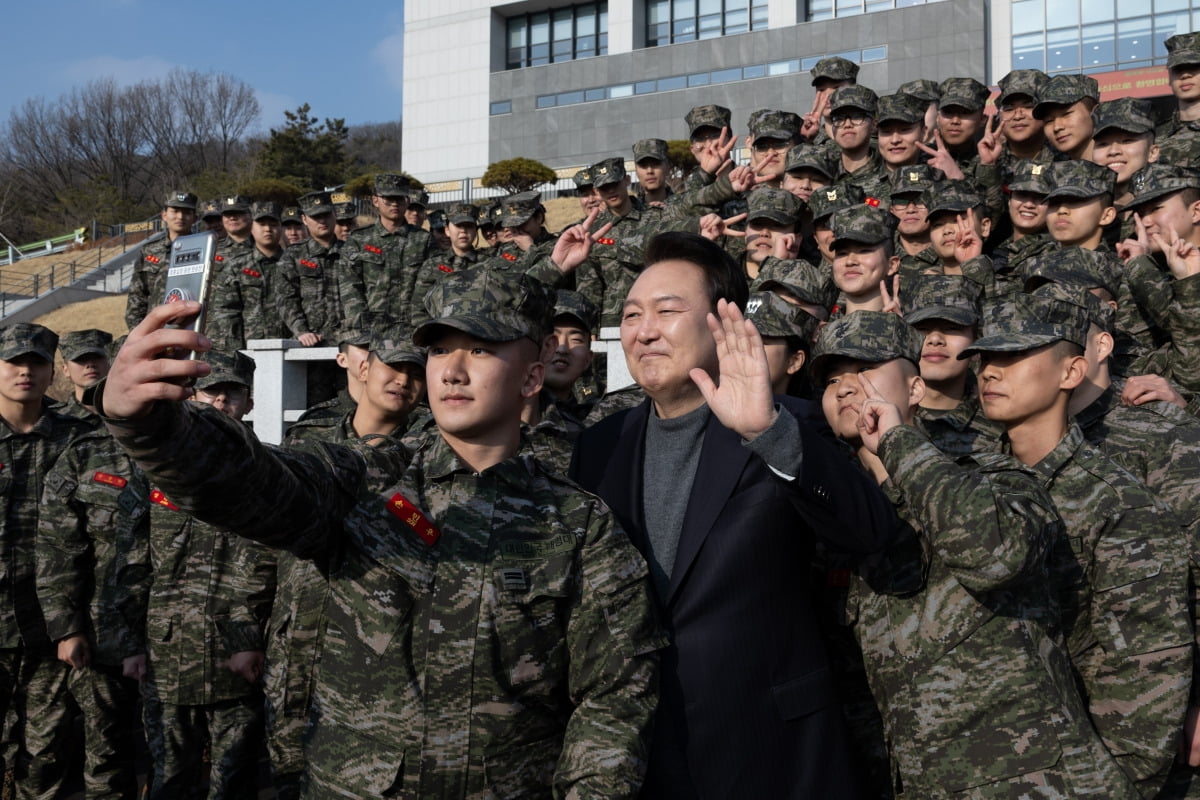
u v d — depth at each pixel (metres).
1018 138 6.65
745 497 2.69
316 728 2.36
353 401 4.93
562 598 2.34
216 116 74.56
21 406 5.34
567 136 40.72
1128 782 2.63
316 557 2.40
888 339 2.95
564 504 2.46
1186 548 2.91
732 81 37.66
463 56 42.91
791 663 2.67
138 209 62.56
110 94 72.38
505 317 2.43
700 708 2.57
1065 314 3.07
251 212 9.74
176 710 4.62
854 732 3.22
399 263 9.45
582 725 2.30
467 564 2.33
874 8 35.75
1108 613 2.89
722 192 5.91
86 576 5.04
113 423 1.91
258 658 4.23
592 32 41.06
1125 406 3.56
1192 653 2.84
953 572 2.54
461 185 40.97
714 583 2.63
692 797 2.52
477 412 2.41
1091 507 2.94
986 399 3.13
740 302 2.87
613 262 6.98
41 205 69.19
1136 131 5.71
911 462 2.59
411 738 2.24
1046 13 32.69
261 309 9.54
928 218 5.52
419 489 2.46
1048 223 5.18
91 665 5.02
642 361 2.79
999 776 2.61
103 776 5.04
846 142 6.96
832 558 3.13
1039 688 2.64
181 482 2.00
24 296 34.25
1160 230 4.73
